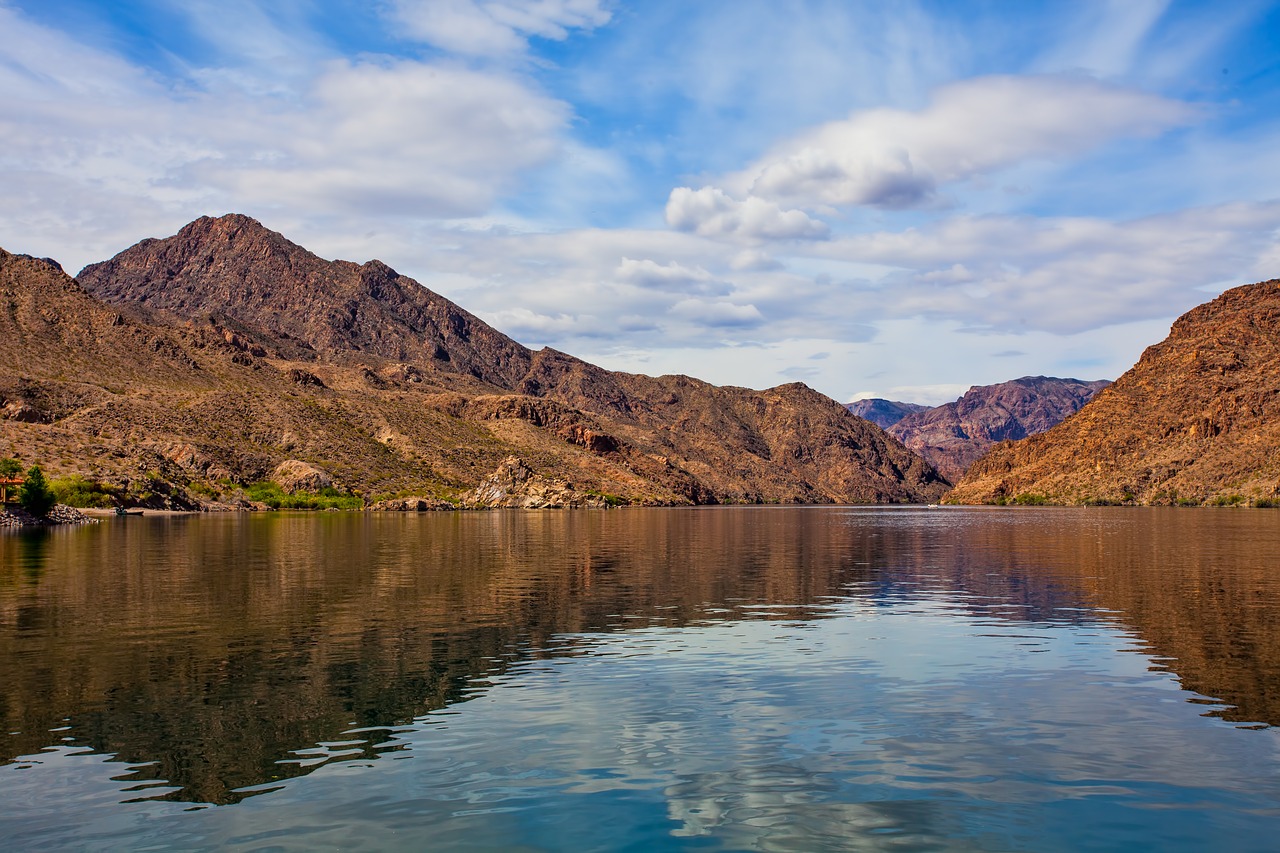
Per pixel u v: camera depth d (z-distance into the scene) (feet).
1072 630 97.55
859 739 57.77
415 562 183.52
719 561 194.18
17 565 170.19
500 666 78.48
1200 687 71.00
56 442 519.60
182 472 580.30
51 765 52.70
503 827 44.24
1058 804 47.26
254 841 42.78
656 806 46.88
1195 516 549.13
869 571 169.58
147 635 92.73
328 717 62.39
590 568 173.27
